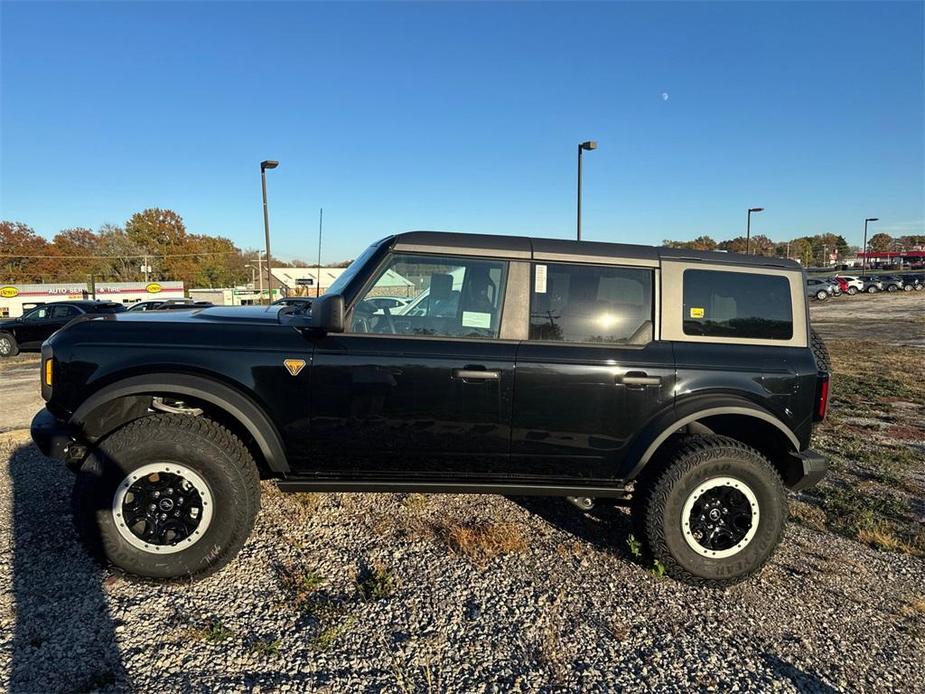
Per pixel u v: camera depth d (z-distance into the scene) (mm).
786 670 2641
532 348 3312
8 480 4652
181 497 3131
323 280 13070
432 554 3590
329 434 3240
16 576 3213
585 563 3535
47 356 3191
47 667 2506
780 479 3352
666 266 3461
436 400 3238
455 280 3389
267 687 2434
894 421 7227
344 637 2779
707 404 3350
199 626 2818
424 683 2494
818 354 3742
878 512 4348
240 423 3430
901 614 3105
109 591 3088
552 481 3438
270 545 3650
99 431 3393
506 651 2721
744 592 3295
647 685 2523
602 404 3309
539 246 3416
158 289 55812
